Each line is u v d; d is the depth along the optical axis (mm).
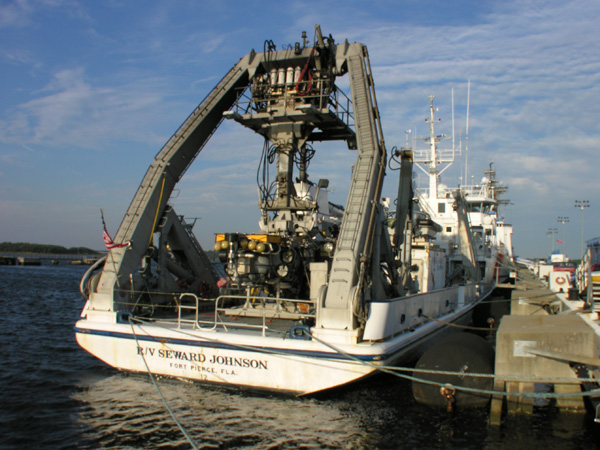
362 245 10023
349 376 8773
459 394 8922
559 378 7988
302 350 9055
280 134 13586
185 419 8797
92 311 11148
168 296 13617
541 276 45000
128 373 10828
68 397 10352
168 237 14477
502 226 51688
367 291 10070
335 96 13438
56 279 63719
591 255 19844
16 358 14406
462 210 23609
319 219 15633
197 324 10469
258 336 9523
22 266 119500
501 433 8328
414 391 9266
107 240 11438
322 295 9242
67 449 7891
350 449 7754
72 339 17953
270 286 12633
